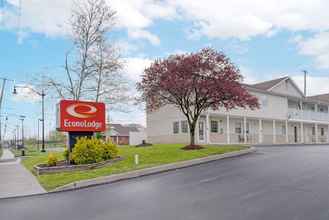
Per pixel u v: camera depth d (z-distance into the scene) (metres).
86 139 16.78
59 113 17.03
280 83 36.84
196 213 7.27
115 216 7.45
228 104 19.91
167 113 31.00
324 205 7.37
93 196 9.84
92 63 27.11
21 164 23.25
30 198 10.10
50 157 16.47
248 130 33.75
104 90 27.67
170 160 15.97
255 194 8.71
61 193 10.72
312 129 43.22
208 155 17.45
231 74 19.03
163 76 19.23
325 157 15.64
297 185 9.55
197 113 20.33
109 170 13.89
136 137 38.81
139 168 13.96
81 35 26.80
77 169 15.20
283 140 36.31
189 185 10.58
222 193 9.08
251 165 14.11
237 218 6.73
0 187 12.12
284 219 6.52
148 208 7.97
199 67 18.84
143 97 21.30
